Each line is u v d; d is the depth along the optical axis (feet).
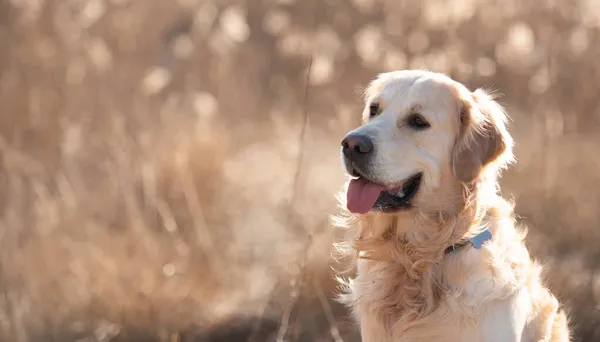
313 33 34.42
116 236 30.32
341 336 25.03
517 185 33.01
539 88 31.68
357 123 33.65
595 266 27.78
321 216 30.42
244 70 42.09
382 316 17.65
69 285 27.76
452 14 31.68
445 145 17.28
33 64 33.17
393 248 17.54
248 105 41.11
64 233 29.55
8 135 32.68
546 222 30.50
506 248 17.02
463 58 31.27
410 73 18.11
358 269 18.45
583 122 36.11
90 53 32.73
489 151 17.38
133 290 27.09
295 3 38.04
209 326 26.35
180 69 38.09
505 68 35.09
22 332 24.98
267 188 34.19
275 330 25.67
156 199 31.04
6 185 30.35
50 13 33.50
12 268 27.30
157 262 27.96
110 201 31.96
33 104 32.65
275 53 45.24
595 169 33.60
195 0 38.17
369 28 33.40
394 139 17.08
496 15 34.35
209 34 36.86
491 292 16.35
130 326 26.32
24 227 29.40
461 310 16.40
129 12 36.11
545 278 26.25
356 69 35.06
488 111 17.76
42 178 31.07
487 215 17.37
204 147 33.81
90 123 34.09
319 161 36.58
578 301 25.63
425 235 17.28
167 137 34.45
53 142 32.91
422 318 16.85
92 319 26.61
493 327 16.30
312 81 31.12
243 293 27.91
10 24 33.37
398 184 17.06
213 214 31.63
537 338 17.52
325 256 27.32
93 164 34.09
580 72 34.94
